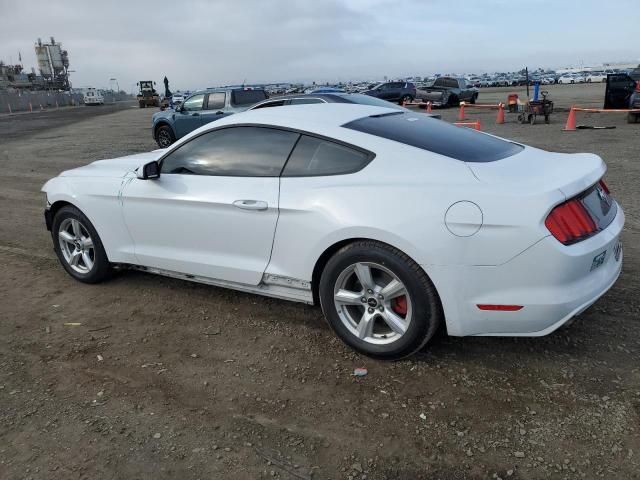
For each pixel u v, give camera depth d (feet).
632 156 33.86
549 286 9.27
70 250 15.70
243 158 12.23
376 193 10.24
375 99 33.86
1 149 53.42
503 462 8.00
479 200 9.45
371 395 9.76
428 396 9.66
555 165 11.02
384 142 10.85
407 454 8.27
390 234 9.84
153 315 13.37
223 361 11.12
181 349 11.66
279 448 8.51
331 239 10.58
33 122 108.17
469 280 9.55
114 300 14.32
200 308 13.67
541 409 9.14
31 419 9.36
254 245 11.93
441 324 11.45
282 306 13.62
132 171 14.23
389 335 10.76
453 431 8.72
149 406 9.66
